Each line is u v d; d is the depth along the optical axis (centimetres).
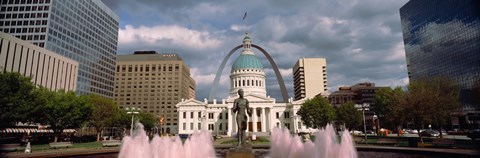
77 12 13662
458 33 11875
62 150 3381
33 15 11919
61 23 12544
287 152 2391
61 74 11362
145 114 12019
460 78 11575
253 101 12250
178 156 2247
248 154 2258
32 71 9762
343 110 9462
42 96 5088
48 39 11756
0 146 3353
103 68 15700
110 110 7638
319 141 1942
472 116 10606
